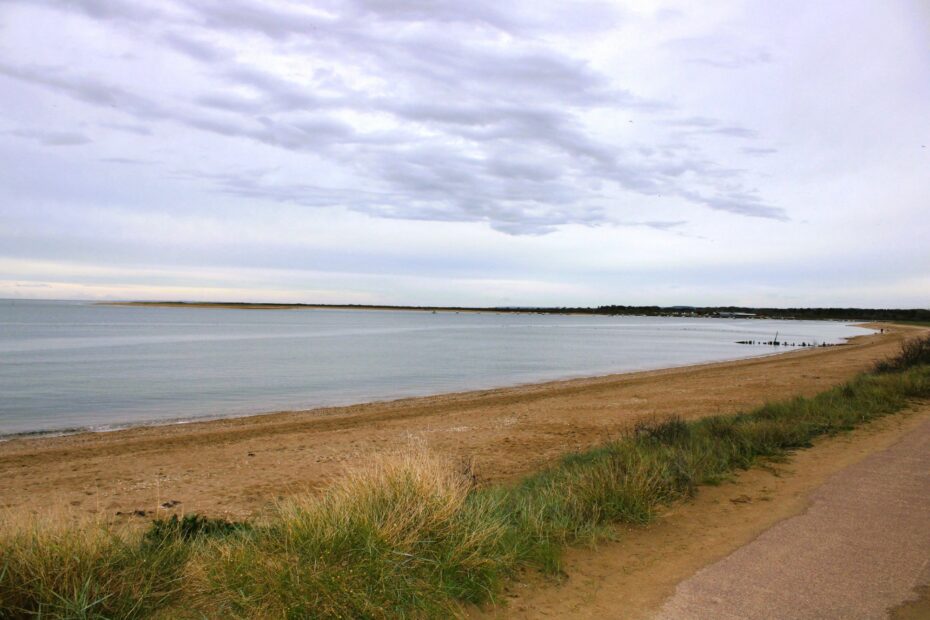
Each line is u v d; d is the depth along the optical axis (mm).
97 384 25109
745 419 10703
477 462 10211
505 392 22234
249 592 3355
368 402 20516
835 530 4848
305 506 4363
